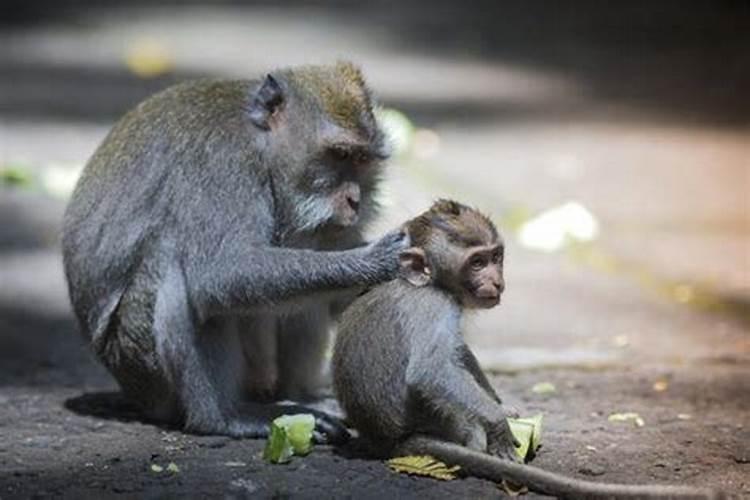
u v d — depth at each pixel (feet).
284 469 37.76
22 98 100.22
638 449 39.83
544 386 46.44
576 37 129.08
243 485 36.55
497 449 36.99
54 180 77.92
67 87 104.42
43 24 136.87
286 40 126.62
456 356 37.32
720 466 38.45
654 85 108.06
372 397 37.65
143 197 40.57
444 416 37.24
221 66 111.75
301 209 40.73
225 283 39.86
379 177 41.88
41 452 39.45
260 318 42.37
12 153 83.25
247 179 40.29
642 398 45.39
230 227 40.06
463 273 37.24
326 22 139.03
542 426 42.04
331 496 35.73
